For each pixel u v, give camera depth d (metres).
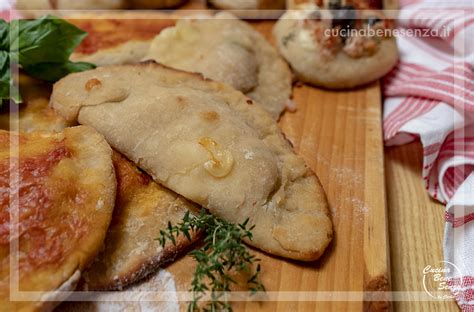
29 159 0.33
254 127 0.39
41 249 0.30
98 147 0.35
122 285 0.32
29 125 0.40
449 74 0.44
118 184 0.35
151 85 0.40
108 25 0.51
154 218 0.35
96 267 0.32
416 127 0.42
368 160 0.41
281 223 0.34
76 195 0.32
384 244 0.35
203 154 0.35
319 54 0.47
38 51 0.42
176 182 0.35
